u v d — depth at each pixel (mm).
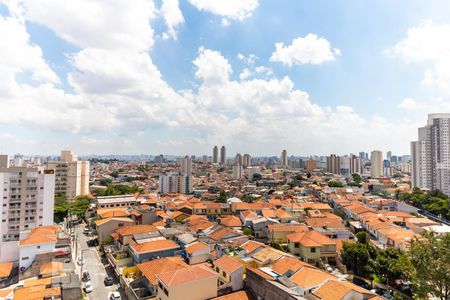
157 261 48125
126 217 89750
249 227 82688
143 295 43125
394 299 44625
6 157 104875
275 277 39250
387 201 119250
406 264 45219
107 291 48906
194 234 69562
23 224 78438
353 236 74000
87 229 93000
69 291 44938
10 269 57781
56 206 103562
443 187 151875
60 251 62000
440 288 31859
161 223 81250
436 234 35188
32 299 41344
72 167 146375
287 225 74875
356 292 33500
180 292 35812
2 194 75812
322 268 56094
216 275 38781
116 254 61125
